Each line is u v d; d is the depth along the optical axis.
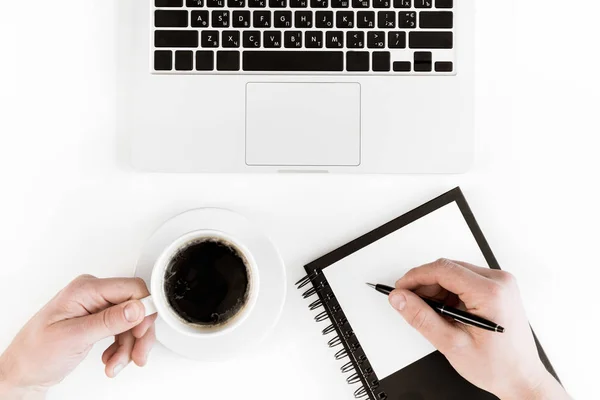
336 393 0.76
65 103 0.77
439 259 0.69
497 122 0.78
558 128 0.78
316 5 0.73
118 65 0.77
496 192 0.78
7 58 0.77
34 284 0.76
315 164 0.74
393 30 0.73
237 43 0.73
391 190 0.77
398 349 0.74
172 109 0.73
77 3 0.77
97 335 0.63
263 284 0.70
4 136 0.77
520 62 0.78
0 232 0.76
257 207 0.77
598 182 0.78
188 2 0.73
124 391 0.76
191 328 0.67
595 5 0.78
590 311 0.77
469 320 0.64
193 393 0.76
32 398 0.71
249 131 0.73
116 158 0.77
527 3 0.78
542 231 0.78
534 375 0.68
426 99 0.74
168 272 0.68
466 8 0.73
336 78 0.73
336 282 0.74
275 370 0.76
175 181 0.77
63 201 0.77
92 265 0.76
